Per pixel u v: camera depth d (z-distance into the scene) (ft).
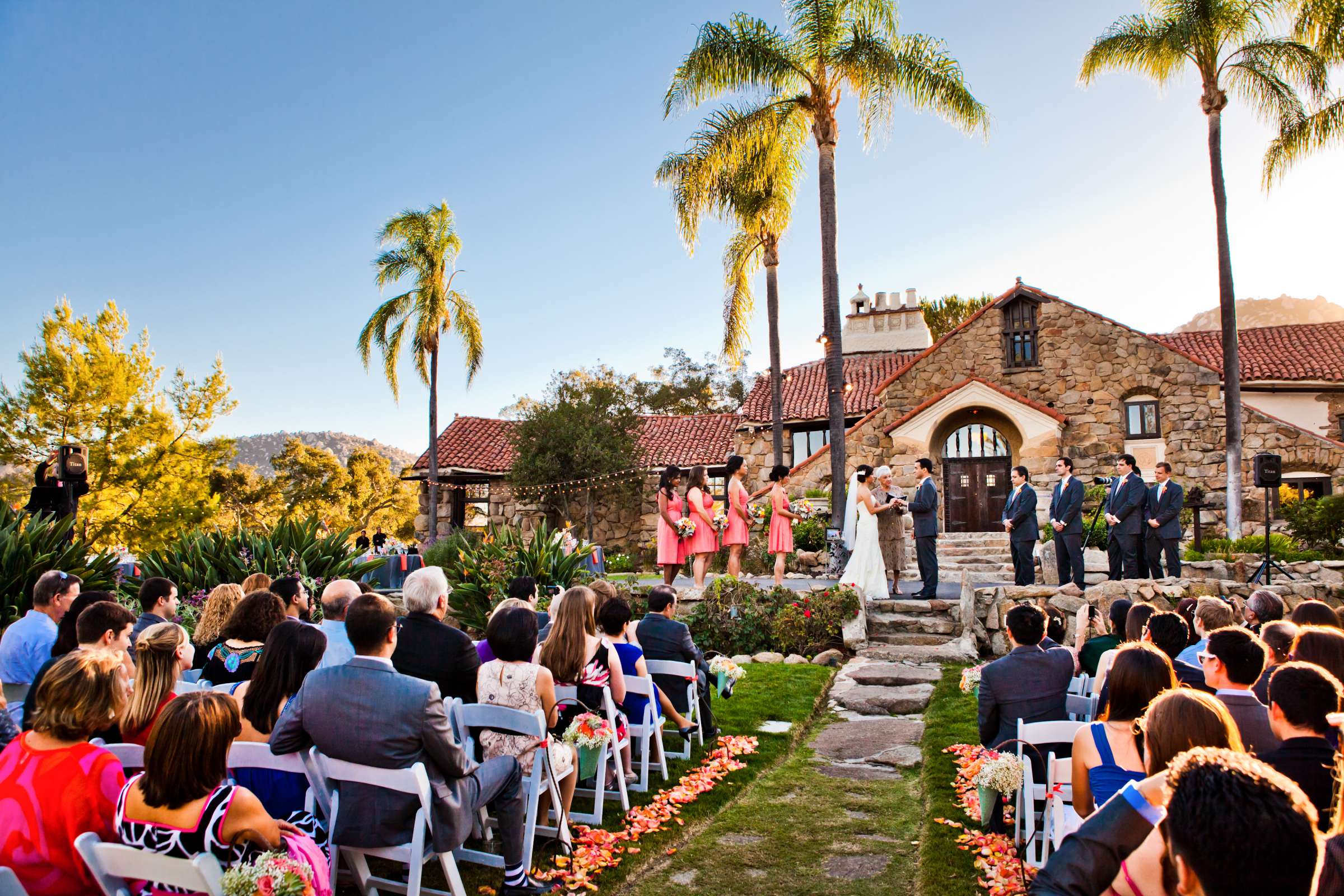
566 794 15.42
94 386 70.49
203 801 9.16
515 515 82.12
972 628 33.42
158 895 8.84
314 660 13.03
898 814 16.81
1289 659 12.43
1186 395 61.62
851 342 85.56
